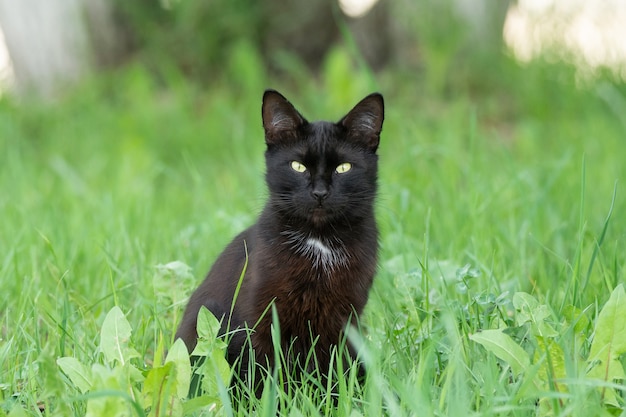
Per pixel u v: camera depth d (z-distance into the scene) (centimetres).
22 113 1508
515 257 718
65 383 496
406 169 1016
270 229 570
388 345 533
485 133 1401
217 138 1398
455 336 464
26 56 1659
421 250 736
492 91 1534
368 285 576
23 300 609
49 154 1357
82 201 1076
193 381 530
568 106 1444
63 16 1644
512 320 554
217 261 603
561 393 416
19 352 532
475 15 1570
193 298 597
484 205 802
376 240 591
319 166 582
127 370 460
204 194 1032
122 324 480
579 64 1538
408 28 1619
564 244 766
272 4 1675
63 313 573
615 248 609
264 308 548
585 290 576
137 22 1680
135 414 436
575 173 980
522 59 1593
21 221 891
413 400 415
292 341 547
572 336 480
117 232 818
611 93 1423
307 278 551
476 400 454
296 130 595
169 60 1655
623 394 469
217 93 1553
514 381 480
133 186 1155
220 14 1652
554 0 1603
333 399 531
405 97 1479
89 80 1571
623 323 445
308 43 1688
